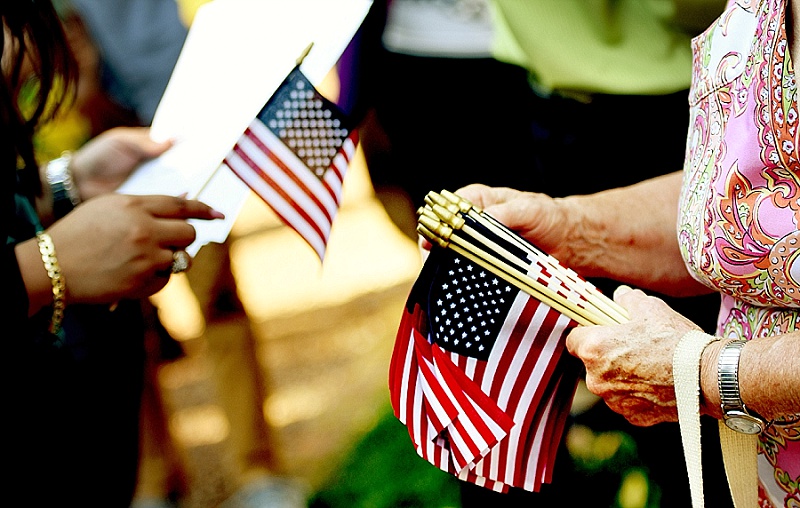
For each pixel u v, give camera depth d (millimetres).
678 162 2596
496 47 2824
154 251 1889
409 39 2967
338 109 2016
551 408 1608
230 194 1980
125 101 3484
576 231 1821
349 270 5402
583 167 2672
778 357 1303
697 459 1356
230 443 3545
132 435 2244
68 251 1840
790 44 1317
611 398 1468
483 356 1570
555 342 1552
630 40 2436
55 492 1885
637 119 2535
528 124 2848
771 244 1391
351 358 4457
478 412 1535
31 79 2312
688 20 2354
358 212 6117
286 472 3582
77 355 2102
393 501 3088
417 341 1581
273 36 2078
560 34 2461
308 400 4164
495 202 1858
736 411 1356
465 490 2729
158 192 1950
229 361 3400
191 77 2182
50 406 1869
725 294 1571
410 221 3746
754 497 1468
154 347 3438
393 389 1615
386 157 3951
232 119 1986
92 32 3371
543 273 1521
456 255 1557
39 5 1889
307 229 1973
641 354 1419
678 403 1372
